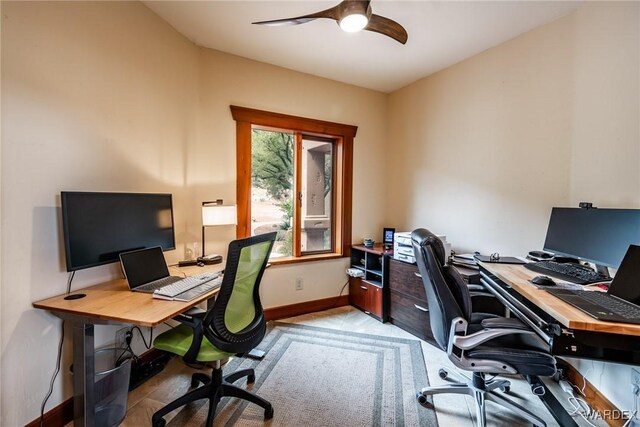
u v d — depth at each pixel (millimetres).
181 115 2438
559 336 1204
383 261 2965
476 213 2707
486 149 2615
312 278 3264
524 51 2324
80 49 1600
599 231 1618
